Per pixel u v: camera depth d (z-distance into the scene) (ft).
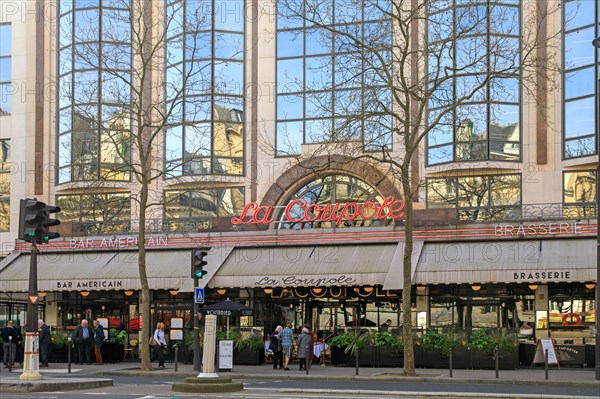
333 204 119.65
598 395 67.51
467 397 65.51
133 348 125.70
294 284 112.68
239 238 120.78
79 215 132.26
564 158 113.60
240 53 128.47
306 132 124.26
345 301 119.14
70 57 133.18
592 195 112.06
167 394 66.69
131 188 130.72
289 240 118.83
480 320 113.50
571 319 110.11
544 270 103.50
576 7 114.32
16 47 138.72
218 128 126.72
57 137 134.31
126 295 127.44
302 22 126.11
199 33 127.44
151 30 132.05
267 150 125.29
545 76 97.71
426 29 117.19
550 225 108.17
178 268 118.73
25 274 123.54
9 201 135.54
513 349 98.58
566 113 114.11
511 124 116.16
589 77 112.78
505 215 114.73
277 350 102.73
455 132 116.06
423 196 118.62
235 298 123.34
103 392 68.69
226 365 95.45
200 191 127.65
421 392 68.28
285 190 123.54
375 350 104.94
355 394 68.23
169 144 128.57
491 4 104.99
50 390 69.41
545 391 72.08
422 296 115.65
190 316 124.36
